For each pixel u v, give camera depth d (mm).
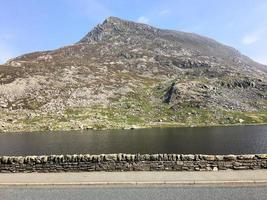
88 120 148500
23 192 22156
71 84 190875
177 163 26984
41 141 101312
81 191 22109
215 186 22672
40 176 25938
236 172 25812
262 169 26609
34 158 27562
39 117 149875
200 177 24516
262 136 107625
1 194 21734
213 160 26812
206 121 161000
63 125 140500
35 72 199750
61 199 20359
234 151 79250
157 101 185625
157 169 27094
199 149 82750
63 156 27578
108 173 26484
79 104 168250
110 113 160500
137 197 20438
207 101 182625
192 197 20203
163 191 21688
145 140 100688
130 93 190875
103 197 20594
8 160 27641
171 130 133000
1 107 155625
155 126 146750
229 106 181625
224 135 112812
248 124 158000
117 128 140250
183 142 95688
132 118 158000
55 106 162750
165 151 79188
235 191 21312
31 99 166625
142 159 27219
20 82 180875
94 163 27406
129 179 24391
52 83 188125
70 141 100125
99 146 88875
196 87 197250
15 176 26125
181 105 177625
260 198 19703
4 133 126562
